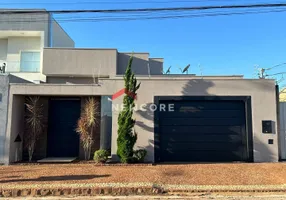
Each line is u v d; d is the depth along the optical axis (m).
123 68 23.14
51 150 15.55
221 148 14.41
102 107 15.20
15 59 24.69
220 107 14.62
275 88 14.80
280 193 8.71
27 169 11.81
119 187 8.73
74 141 15.62
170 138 14.48
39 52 24.06
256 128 14.33
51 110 15.80
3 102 13.93
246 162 14.07
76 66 22.02
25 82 15.84
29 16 24.09
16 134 14.32
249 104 14.45
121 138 13.44
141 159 13.59
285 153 15.05
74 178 9.96
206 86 14.56
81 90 14.41
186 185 9.30
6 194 8.40
